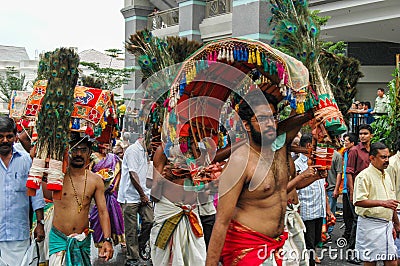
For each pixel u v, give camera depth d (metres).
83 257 5.62
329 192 9.78
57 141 5.25
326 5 14.66
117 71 20.23
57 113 5.23
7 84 33.94
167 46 6.14
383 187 6.51
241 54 4.13
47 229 6.11
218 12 18.28
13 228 5.60
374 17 13.96
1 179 5.59
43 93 5.83
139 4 21.95
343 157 10.36
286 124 4.32
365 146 8.67
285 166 4.36
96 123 5.52
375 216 6.47
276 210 4.23
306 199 7.29
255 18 15.31
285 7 4.39
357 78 5.07
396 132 9.26
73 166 5.59
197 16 18.81
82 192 5.60
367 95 17.84
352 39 17.05
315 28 4.35
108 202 8.43
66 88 5.29
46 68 5.90
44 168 5.26
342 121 4.20
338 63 4.95
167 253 6.36
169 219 6.27
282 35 4.38
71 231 5.55
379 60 17.55
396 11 13.40
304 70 4.03
